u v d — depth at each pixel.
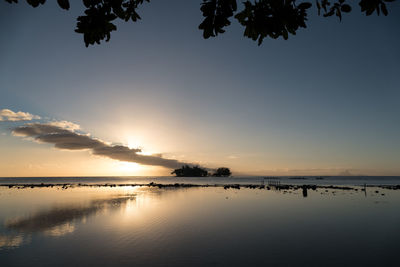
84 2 3.08
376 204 32.03
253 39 3.15
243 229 18.33
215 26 3.00
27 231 17.53
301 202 34.22
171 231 17.66
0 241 15.19
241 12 3.05
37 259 12.38
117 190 60.06
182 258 12.56
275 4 2.98
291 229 18.39
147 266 11.61
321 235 16.80
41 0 2.77
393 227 19.05
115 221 20.89
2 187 71.19
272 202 34.19
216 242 15.16
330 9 3.16
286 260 12.38
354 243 15.07
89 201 35.47
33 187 71.25
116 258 12.53
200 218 22.28
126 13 3.33
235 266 11.65
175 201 35.50
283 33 3.11
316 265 11.78
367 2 2.73
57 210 26.78
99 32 3.20
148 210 26.88
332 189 60.25
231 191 55.59
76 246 14.27
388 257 12.75
